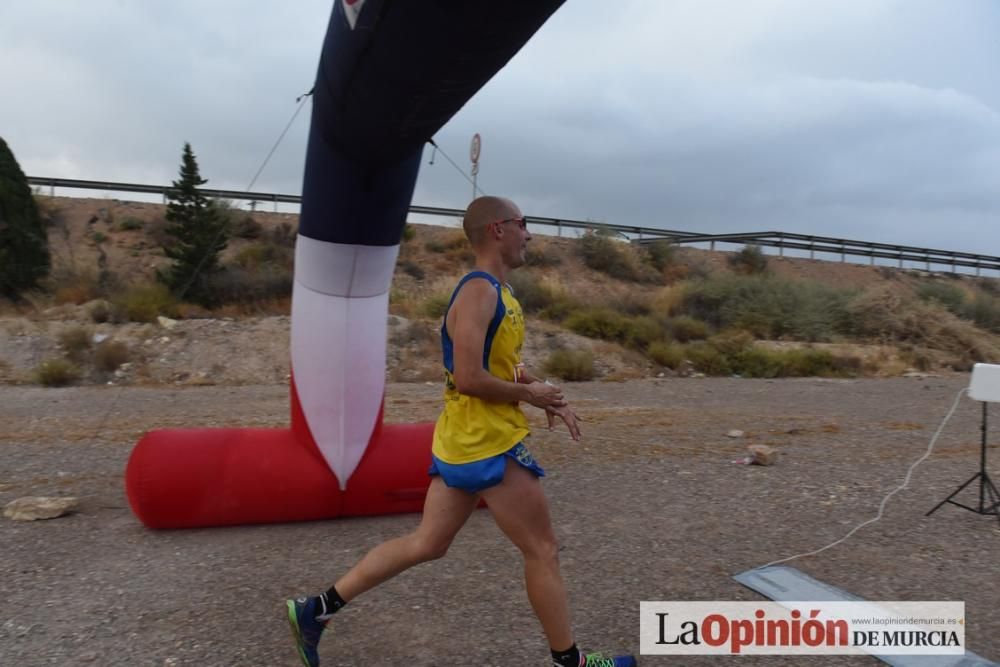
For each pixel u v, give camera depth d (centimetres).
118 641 331
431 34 264
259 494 481
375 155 400
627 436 832
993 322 2559
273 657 317
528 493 268
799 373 1775
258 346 1495
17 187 1878
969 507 536
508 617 353
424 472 511
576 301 2078
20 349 1424
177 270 1822
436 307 1839
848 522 501
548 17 254
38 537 473
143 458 475
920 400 1262
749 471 654
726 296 2347
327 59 353
